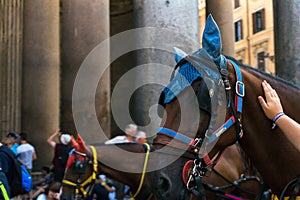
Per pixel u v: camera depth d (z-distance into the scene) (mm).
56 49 11500
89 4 10938
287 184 3004
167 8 8055
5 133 12414
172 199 2734
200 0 31547
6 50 12711
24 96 11414
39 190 9461
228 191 5883
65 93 11273
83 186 5668
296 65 9570
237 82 2893
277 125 2914
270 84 3070
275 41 9953
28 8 11438
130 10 14664
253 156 3062
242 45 36500
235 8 37562
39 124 11328
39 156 11320
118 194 7117
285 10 9656
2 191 4348
